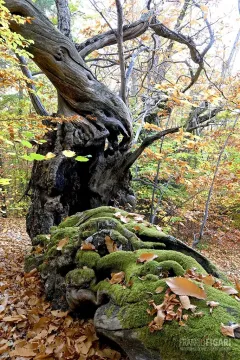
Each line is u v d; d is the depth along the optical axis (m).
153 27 6.96
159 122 9.12
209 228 9.62
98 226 3.14
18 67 5.44
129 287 2.28
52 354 2.45
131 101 10.63
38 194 5.23
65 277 2.98
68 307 3.03
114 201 5.98
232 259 8.53
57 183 4.89
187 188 8.10
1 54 3.41
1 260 5.03
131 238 2.99
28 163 10.94
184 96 5.59
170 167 7.96
